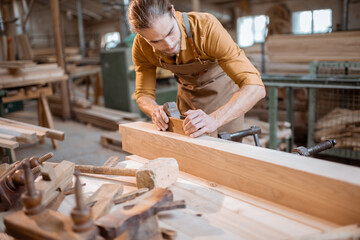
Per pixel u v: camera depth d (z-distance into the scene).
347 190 0.99
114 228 0.92
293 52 4.22
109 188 1.28
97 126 5.55
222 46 1.64
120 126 1.86
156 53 1.81
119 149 4.18
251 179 1.24
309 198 1.08
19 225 0.98
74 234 0.90
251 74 1.63
